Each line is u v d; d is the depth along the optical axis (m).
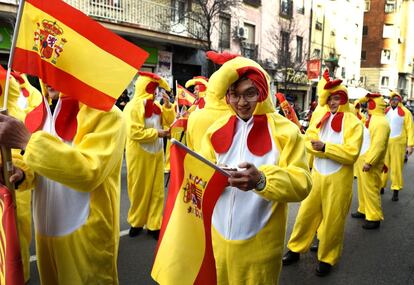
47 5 1.98
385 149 5.29
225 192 2.28
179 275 1.94
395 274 4.07
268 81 2.28
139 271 3.89
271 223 2.26
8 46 10.87
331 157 3.73
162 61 15.65
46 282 2.29
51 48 2.00
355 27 35.34
